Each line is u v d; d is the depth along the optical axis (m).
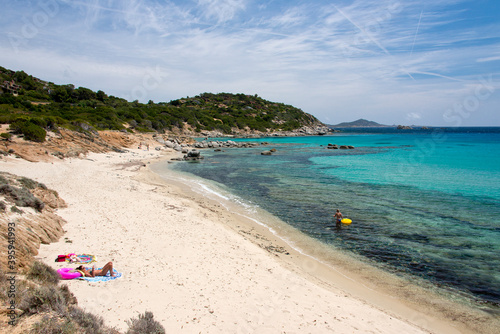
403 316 8.00
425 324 7.64
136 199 18.61
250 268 10.10
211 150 65.69
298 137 136.50
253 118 154.50
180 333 6.19
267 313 7.31
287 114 180.50
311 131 165.00
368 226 15.40
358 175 31.92
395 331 7.14
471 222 15.91
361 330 7.01
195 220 15.33
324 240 13.59
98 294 7.24
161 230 13.03
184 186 25.77
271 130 146.38
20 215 10.16
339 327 7.04
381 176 31.19
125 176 27.80
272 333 6.51
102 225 12.79
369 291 9.31
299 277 9.82
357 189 24.62
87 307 6.58
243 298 7.95
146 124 83.12
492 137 110.06
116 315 6.48
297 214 17.59
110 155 42.09
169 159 47.00
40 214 11.35
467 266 10.98
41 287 5.83
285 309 7.60
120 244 10.86
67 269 8.07
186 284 8.38
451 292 9.28
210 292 8.08
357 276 10.29
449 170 35.28
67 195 17.38
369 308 8.20
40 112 55.19
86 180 22.94
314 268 10.80
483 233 14.29
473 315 8.10
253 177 30.94
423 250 12.43
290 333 6.58
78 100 88.31
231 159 48.50
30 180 14.91
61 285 7.01
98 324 5.53
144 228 13.03
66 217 13.29
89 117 63.16
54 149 32.47
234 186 26.11
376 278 10.15
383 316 7.80
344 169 36.69
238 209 18.66
